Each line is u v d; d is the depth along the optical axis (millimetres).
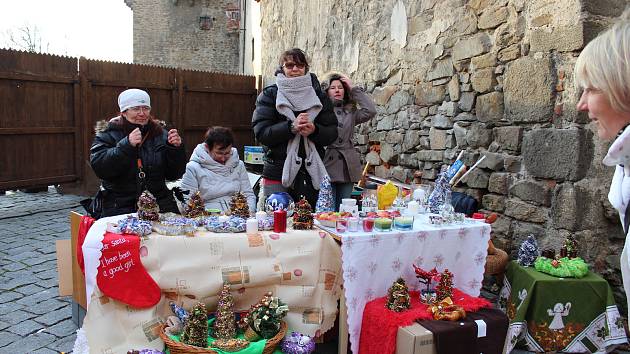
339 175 4492
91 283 2717
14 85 7090
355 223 3008
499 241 4270
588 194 3680
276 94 3814
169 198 3693
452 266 3281
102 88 8148
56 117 7629
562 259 3398
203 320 2566
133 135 3268
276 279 2875
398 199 3775
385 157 6141
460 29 4777
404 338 2598
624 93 1187
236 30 20875
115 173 3350
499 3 4312
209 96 9531
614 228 3779
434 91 5199
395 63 5922
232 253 2803
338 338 3244
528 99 4016
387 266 3008
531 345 3293
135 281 2678
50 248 5215
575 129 3637
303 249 2920
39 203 7512
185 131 9266
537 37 3936
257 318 2678
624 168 1330
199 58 21484
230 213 3223
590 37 3574
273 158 3922
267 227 3021
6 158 7066
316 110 3746
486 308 2936
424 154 5336
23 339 3225
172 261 2721
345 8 7172
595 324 3275
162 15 21359
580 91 3596
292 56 3729
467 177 4609
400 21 5789
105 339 2648
